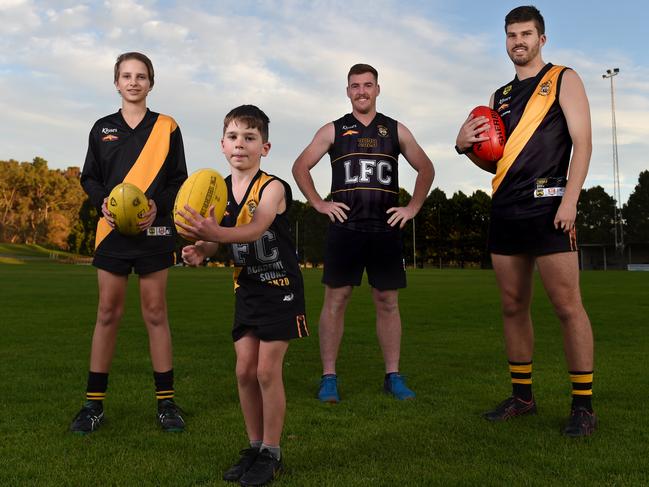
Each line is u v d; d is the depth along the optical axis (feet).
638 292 53.72
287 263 9.91
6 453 10.36
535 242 12.44
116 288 12.47
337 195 16.40
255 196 9.75
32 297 47.65
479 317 33.73
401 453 10.37
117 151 12.94
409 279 89.45
